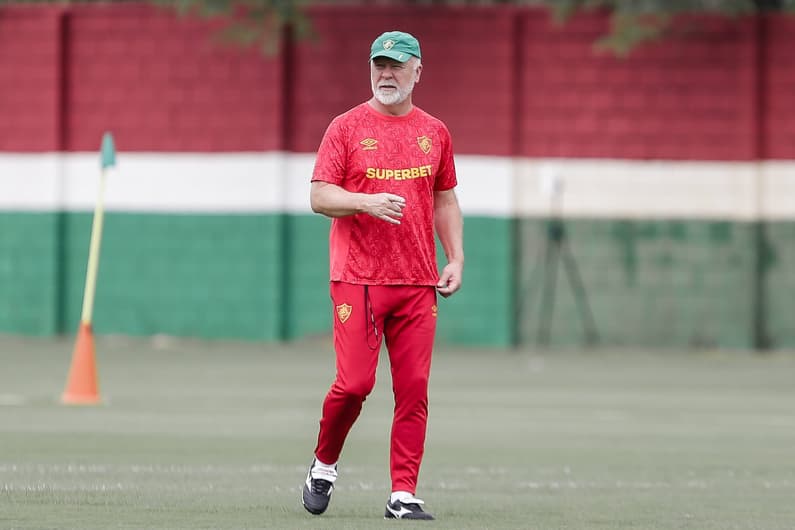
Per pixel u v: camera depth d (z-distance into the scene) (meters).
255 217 110.94
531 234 109.69
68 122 112.69
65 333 113.25
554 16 108.19
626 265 109.31
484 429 56.28
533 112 109.25
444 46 109.44
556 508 33.66
